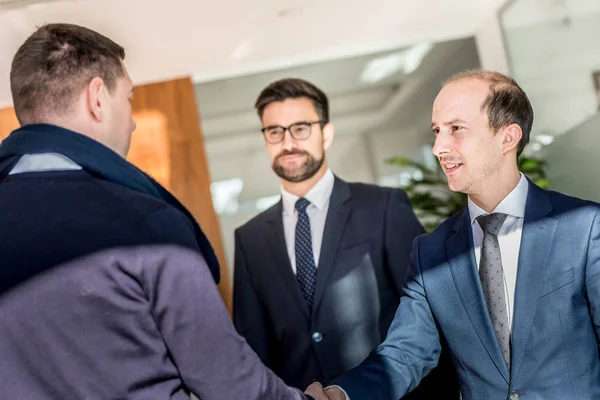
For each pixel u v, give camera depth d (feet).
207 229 14.60
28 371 3.76
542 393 5.22
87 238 3.81
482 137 5.60
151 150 14.67
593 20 10.54
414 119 20.92
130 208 3.94
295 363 7.62
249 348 4.19
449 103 5.68
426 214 16.26
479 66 17.49
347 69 18.10
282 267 7.88
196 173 14.73
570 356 5.18
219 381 3.98
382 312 7.54
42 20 11.06
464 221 5.86
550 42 12.37
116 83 4.38
